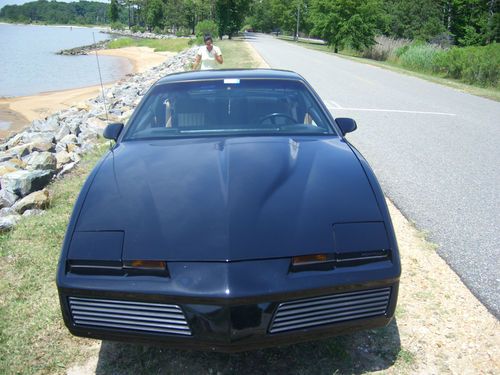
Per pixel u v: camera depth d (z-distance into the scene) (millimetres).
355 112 11117
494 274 3600
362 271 2357
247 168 2844
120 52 67562
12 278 3561
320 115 3758
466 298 3256
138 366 2646
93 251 2383
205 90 3873
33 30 181500
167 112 3719
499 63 21141
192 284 2227
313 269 2320
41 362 2682
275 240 2352
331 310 2330
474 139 8547
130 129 3607
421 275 3568
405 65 29906
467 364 2615
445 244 4129
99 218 2535
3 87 27125
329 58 31922
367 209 2580
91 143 8812
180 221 2455
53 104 20484
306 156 3062
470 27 55094
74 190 5641
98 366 2654
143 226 2451
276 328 2262
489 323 2975
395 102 13016
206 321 2217
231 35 63594
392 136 8617
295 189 2666
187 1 98000
